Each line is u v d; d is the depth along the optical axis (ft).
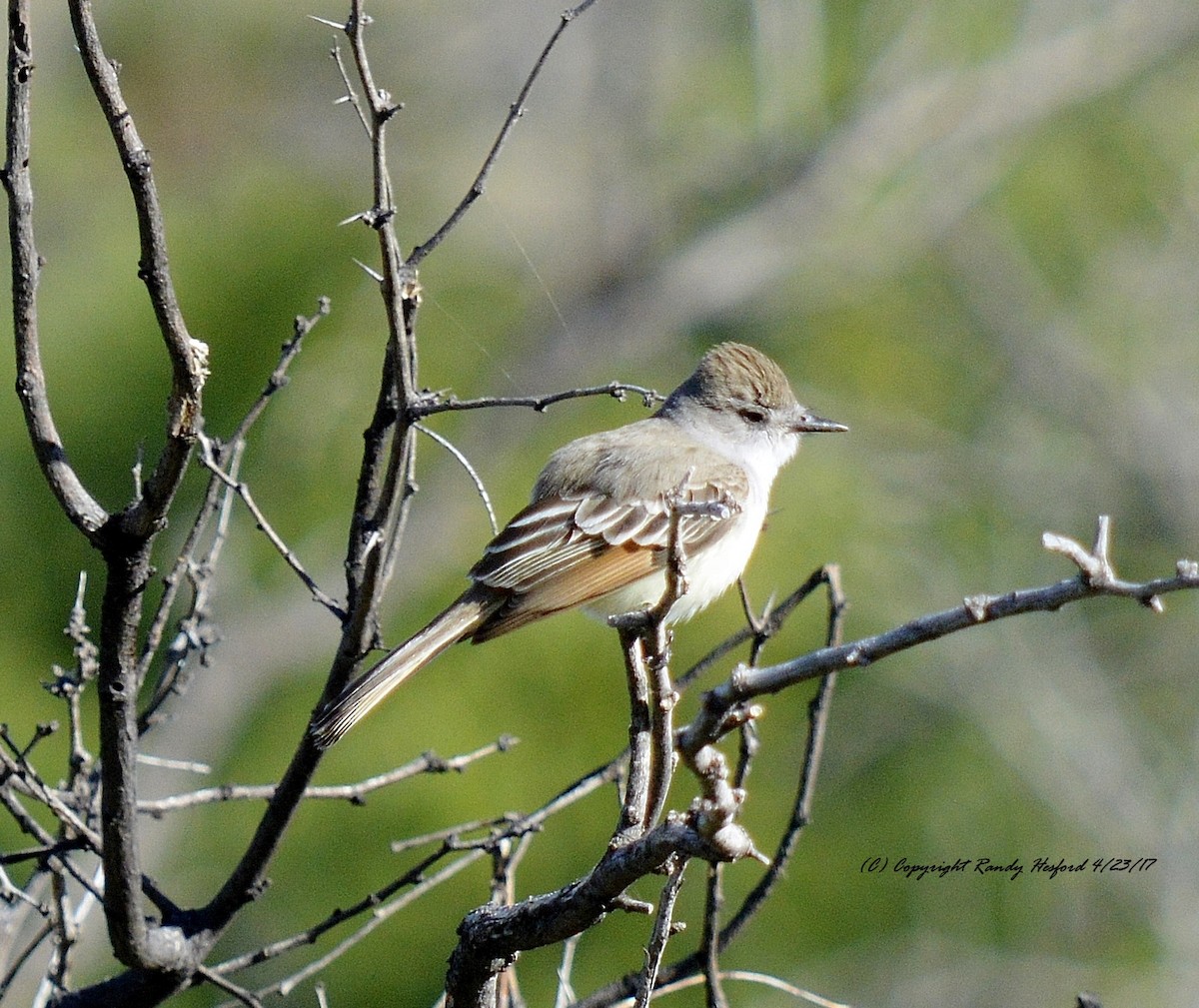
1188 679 55.21
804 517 48.91
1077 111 69.00
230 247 48.88
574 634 41.75
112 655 17.43
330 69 59.21
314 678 46.78
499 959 16.57
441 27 65.82
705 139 68.64
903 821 48.49
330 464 47.75
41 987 20.34
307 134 58.95
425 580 52.39
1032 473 59.31
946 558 54.49
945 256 66.39
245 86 58.13
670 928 15.47
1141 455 60.80
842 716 48.75
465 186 61.00
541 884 39.06
